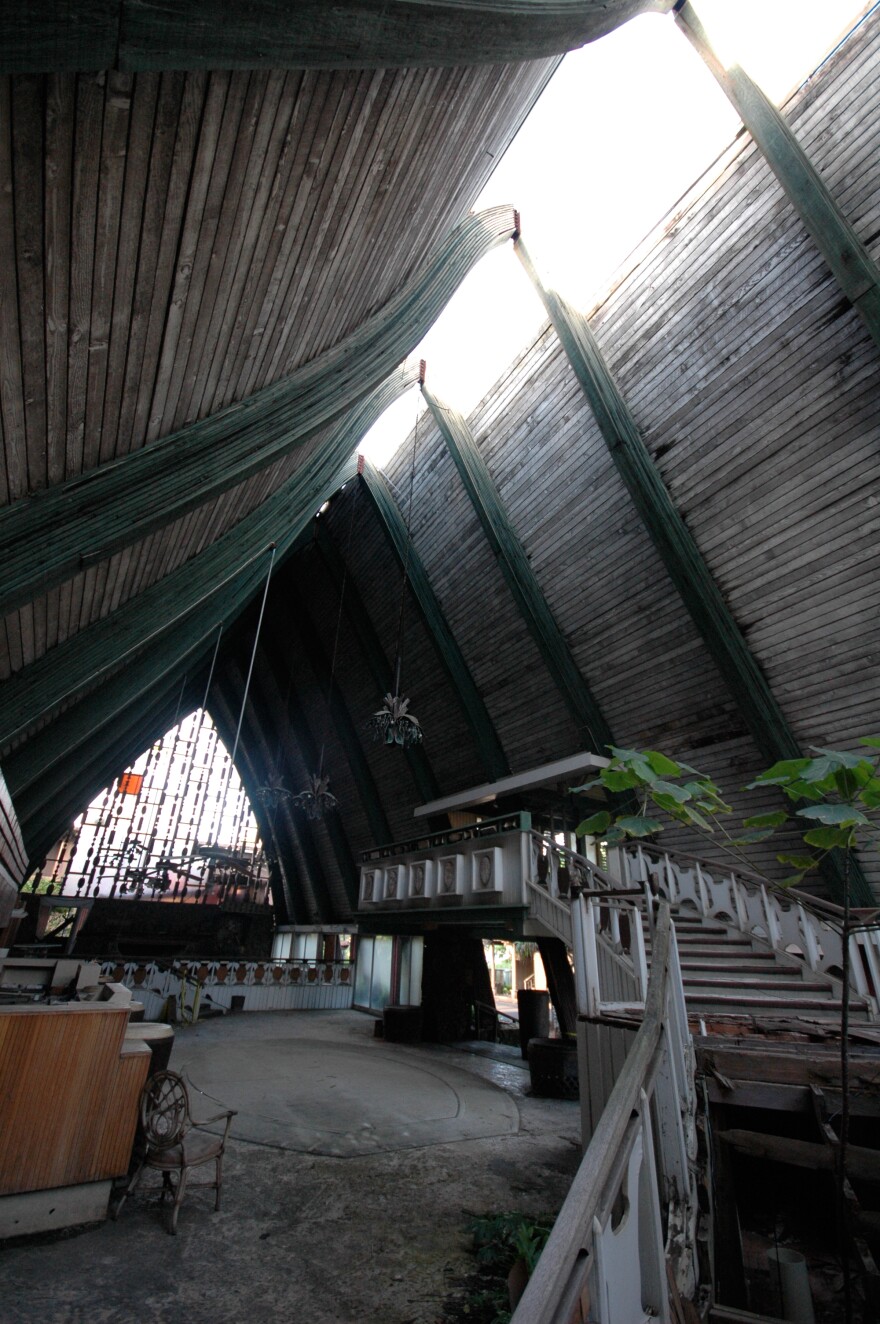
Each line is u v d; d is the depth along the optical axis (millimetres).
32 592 3623
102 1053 3604
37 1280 2787
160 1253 3139
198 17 2031
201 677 22406
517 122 6789
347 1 2445
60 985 6125
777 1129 4055
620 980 5207
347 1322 2646
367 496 15398
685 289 9258
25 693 5223
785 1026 4375
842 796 2477
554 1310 968
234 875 26781
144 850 24359
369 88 3662
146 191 2824
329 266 4906
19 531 3506
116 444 4094
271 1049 9750
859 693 8969
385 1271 3104
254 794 25391
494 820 9102
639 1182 1822
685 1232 2406
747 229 8516
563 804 14141
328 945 20891
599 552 11602
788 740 9375
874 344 7785
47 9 1690
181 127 2697
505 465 12438
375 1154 4938
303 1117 5855
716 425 9438
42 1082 3383
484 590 13984
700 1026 4391
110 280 3002
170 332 3693
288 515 9086
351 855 21359
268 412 5348
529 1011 11562
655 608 11156
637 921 4922
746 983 5598
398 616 16516
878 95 7164
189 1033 10875
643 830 3445
